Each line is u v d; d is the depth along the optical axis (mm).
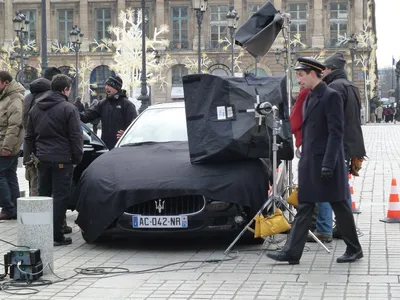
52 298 7840
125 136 11961
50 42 83125
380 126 61344
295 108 10211
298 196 9273
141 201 10047
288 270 8953
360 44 76688
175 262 9547
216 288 8141
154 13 82500
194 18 81688
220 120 10328
